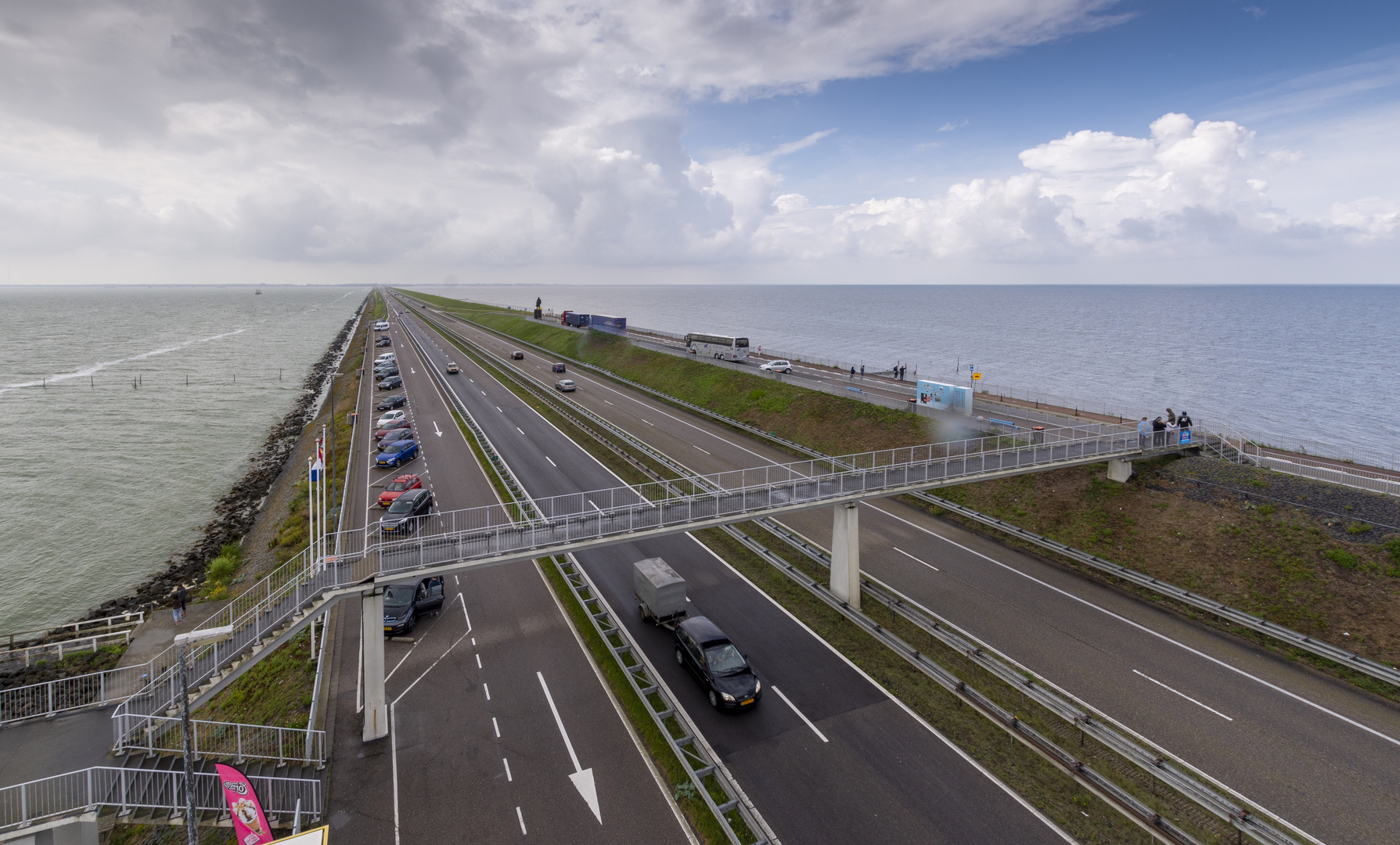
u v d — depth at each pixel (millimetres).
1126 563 34875
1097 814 19719
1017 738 23031
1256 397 91562
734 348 85750
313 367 132250
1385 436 71312
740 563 36906
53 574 42531
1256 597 30484
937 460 36469
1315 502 32938
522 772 21500
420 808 20000
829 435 56531
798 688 25750
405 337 148875
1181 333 185500
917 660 27328
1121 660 27375
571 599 32562
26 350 153375
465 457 55250
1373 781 20859
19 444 70938
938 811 19750
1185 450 40875
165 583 40688
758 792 20469
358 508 44750
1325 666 26625
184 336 192750
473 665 27500
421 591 31312
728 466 50438
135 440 74000
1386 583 28312
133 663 28922
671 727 23641
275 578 36125
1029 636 29141
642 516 29703
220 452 71062
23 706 22719
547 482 47750
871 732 23234
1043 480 42406
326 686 26359
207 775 19719
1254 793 20469
